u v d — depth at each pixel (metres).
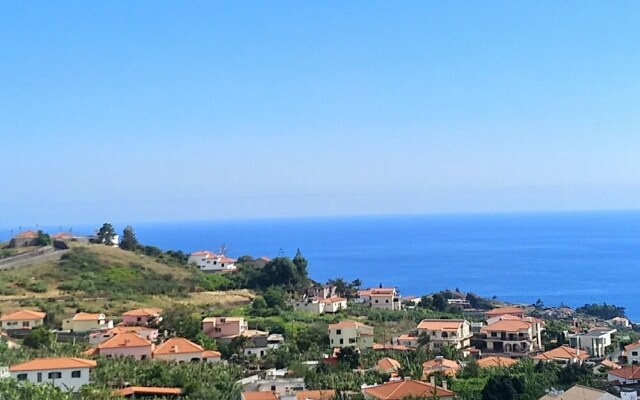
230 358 154.38
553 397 106.81
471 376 133.12
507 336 176.25
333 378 130.88
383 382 128.25
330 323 186.38
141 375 123.00
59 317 176.38
